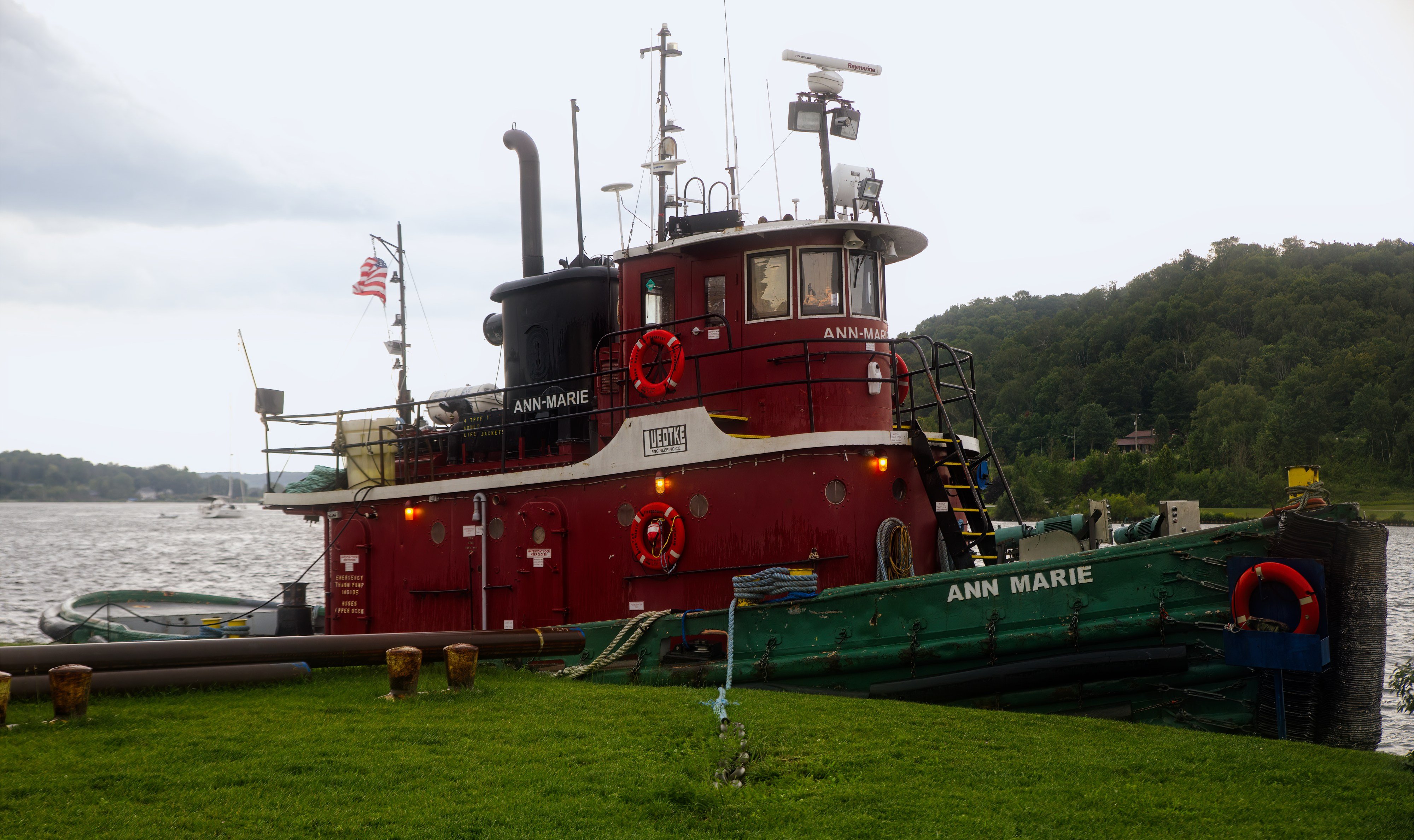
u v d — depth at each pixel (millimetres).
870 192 12758
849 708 9320
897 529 11945
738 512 12094
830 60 12953
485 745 7727
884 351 13016
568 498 13492
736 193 14648
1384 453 86688
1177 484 82250
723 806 6504
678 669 11227
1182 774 7180
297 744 7586
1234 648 9039
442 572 14773
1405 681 7906
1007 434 112625
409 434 16938
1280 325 117500
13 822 5836
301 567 57781
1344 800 6582
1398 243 157750
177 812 6094
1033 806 6512
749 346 11977
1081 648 9680
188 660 9344
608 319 14914
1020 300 197125
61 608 19172
